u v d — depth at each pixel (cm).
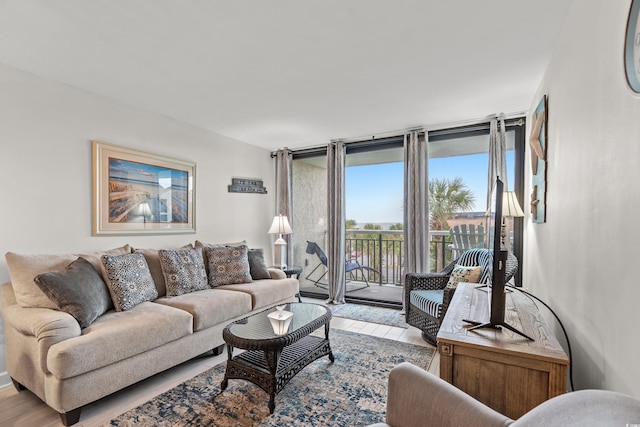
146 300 268
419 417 108
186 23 181
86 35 193
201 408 196
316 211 504
